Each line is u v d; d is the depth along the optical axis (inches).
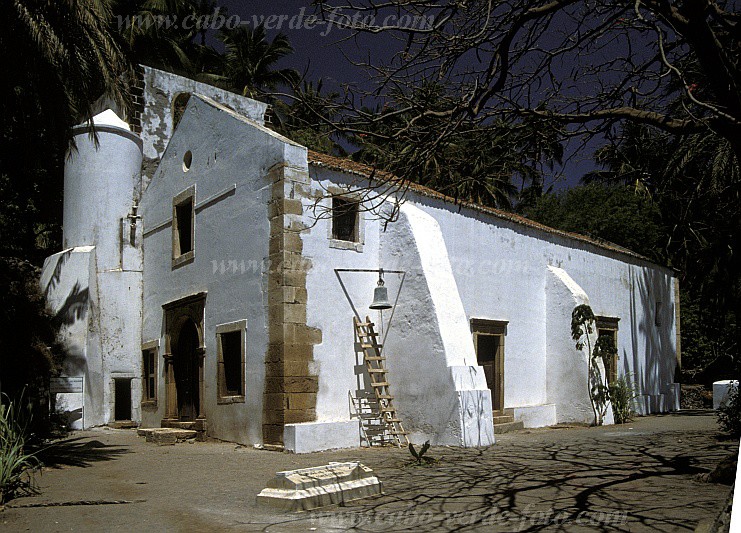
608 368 744.3
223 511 259.3
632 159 338.6
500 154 313.4
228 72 1229.7
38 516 253.1
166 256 626.2
